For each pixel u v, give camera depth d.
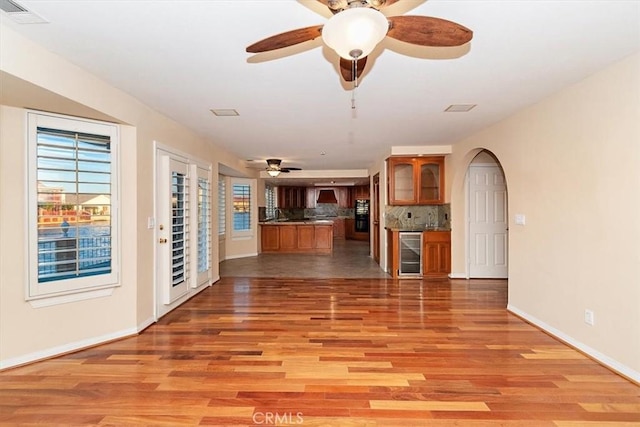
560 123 2.99
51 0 1.65
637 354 2.28
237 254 8.20
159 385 2.27
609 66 2.45
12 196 2.50
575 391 2.19
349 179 9.56
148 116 3.40
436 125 4.17
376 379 2.35
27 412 1.98
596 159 2.59
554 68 2.50
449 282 5.41
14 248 2.51
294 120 3.90
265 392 2.19
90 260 2.91
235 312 3.87
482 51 2.22
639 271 2.25
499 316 3.70
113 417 1.93
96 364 2.57
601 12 1.77
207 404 2.05
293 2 1.68
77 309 2.85
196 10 1.75
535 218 3.37
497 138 4.06
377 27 1.42
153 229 3.52
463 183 5.36
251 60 2.34
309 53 2.24
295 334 3.18
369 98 3.14
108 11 1.75
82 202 2.86
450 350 2.82
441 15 1.81
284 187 11.95
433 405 2.05
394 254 5.73
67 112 2.69
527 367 2.52
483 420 1.90
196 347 2.89
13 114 2.50
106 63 2.39
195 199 4.46
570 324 2.90
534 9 1.75
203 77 2.64
